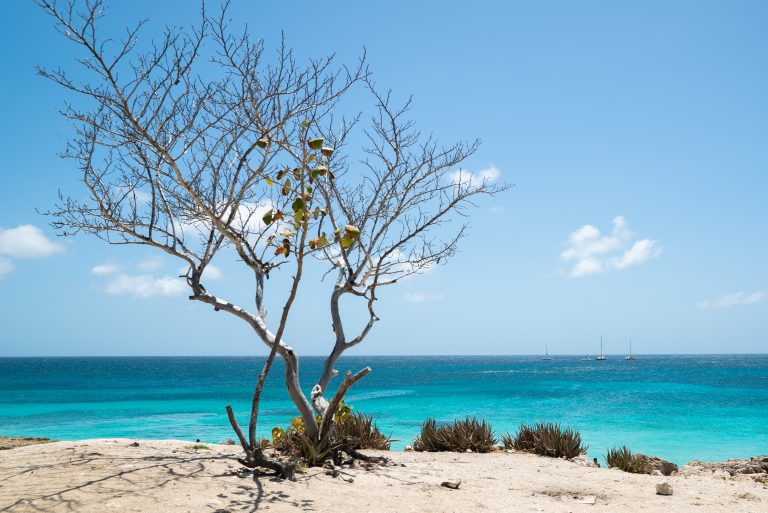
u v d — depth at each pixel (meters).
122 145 8.32
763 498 8.39
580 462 11.91
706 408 36.03
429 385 67.94
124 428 25.14
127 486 6.37
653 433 24.36
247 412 32.62
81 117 8.04
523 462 11.29
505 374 106.50
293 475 7.50
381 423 27.38
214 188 8.78
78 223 8.64
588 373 109.75
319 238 7.63
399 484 7.92
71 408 35.72
